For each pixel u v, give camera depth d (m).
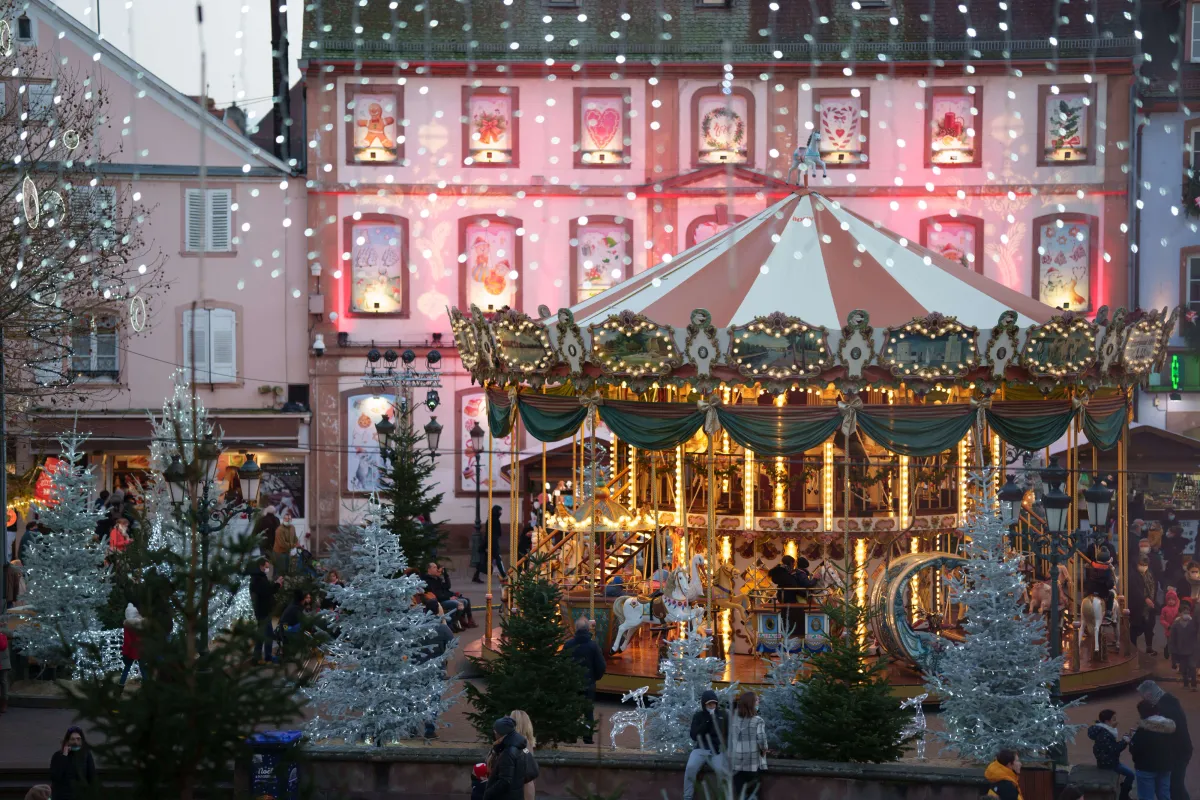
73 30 41.09
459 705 21.38
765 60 42.47
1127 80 42.34
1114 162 42.38
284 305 42.72
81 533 22.89
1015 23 42.75
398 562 18.41
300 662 10.80
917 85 42.62
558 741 17.83
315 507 42.47
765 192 42.47
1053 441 22.77
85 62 41.31
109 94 41.88
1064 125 42.53
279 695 10.36
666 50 42.66
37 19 40.69
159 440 23.45
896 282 23.88
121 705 10.09
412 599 18.72
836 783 16.52
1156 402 42.16
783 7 43.28
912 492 23.66
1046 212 42.69
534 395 23.66
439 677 18.73
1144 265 42.66
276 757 14.62
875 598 21.50
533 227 42.78
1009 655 17.52
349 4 42.78
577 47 42.62
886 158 42.75
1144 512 34.59
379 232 42.56
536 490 38.84
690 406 21.91
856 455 23.59
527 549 32.25
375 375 37.03
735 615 23.20
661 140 42.69
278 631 16.89
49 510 22.95
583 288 42.91
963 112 42.72
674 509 24.45
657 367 21.77
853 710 17.00
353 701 17.83
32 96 40.31
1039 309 24.67
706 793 10.84
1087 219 42.56
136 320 31.66
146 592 10.73
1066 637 22.86
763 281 23.72
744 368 21.55
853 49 42.47
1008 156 42.66
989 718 17.31
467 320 25.06
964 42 42.44
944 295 23.78
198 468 11.69
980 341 21.59
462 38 42.53
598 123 42.78
